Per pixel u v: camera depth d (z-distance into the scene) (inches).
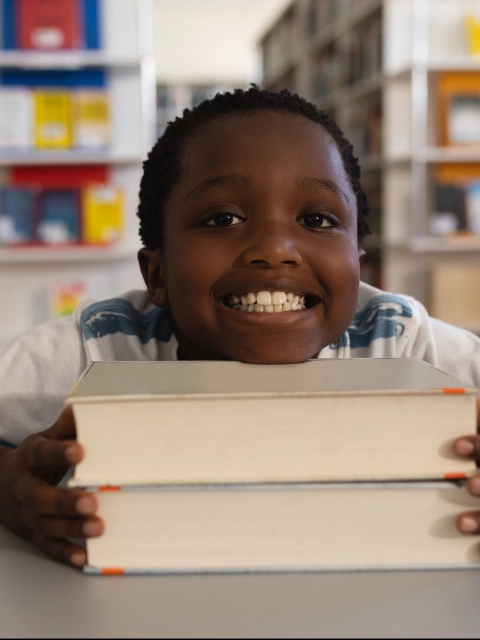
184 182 27.7
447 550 18.5
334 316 27.2
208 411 17.8
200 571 18.3
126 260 144.5
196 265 26.2
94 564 18.5
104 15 137.3
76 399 17.6
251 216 26.3
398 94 155.8
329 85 200.7
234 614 16.2
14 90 132.9
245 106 28.3
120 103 140.3
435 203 155.2
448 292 148.4
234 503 18.1
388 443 18.1
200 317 26.6
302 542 18.3
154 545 18.3
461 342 36.7
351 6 179.9
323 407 17.8
